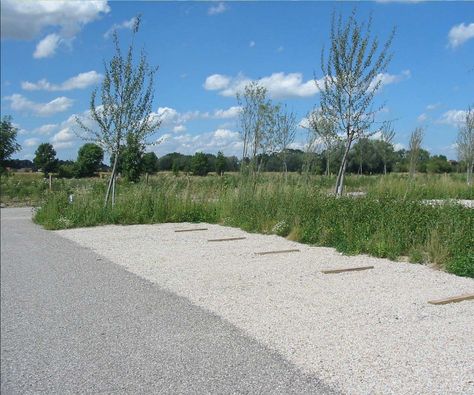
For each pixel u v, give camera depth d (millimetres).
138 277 8141
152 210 16594
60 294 7219
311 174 18656
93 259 9891
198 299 6711
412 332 5203
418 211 10344
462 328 5301
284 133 24938
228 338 5215
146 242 11984
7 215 20453
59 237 13266
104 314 6207
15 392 4227
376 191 19812
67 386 4312
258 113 24375
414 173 26000
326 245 10773
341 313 5906
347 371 4305
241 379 4262
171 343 5156
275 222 12984
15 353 5047
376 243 9523
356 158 35000
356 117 15062
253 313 6016
